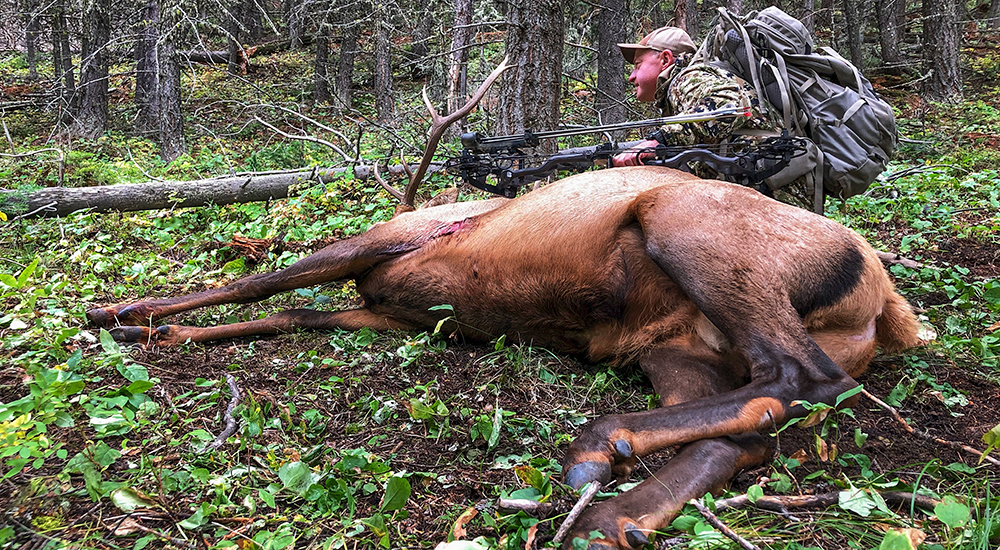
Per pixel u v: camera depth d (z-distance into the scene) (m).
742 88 4.08
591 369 3.58
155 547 2.21
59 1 16.03
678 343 3.25
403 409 3.15
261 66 23.92
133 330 3.77
